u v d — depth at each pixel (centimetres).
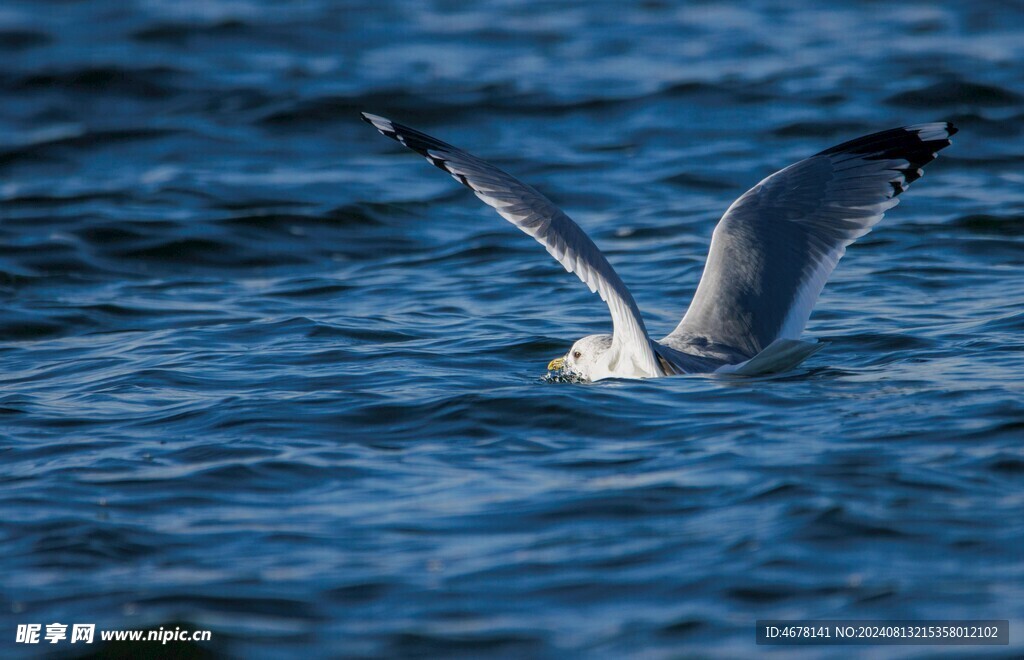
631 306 1026
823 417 1002
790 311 1164
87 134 2447
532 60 2958
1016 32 3042
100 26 3288
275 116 2556
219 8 3500
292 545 802
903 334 1293
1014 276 1545
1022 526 779
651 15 3412
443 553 784
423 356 1292
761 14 3384
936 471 870
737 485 864
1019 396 1026
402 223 1962
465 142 2392
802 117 2402
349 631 691
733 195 2033
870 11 3369
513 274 1678
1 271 1705
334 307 1543
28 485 915
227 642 679
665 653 656
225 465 949
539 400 1070
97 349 1373
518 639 677
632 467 920
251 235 1880
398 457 966
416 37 3219
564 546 786
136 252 1809
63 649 680
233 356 1308
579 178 2141
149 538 818
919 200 1930
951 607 686
